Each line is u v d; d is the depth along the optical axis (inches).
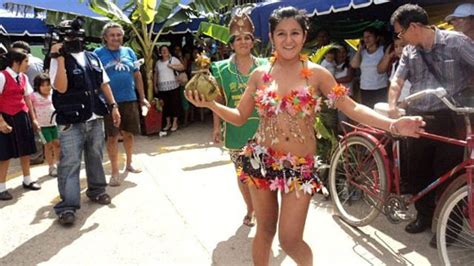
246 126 135.0
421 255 131.1
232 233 148.9
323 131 173.6
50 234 151.4
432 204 140.3
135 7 362.0
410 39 129.3
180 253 136.4
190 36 429.1
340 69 242.4
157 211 168.9
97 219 162.9
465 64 126.4
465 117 110.0
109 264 130.6
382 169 138.7
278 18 93.9
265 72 99.9
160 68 336.2
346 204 165.6
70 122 155.9
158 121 325.7
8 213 171.3
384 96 222.8
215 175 212.7
